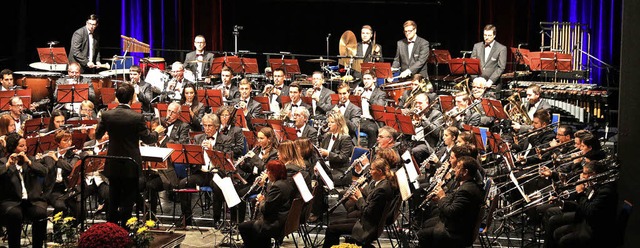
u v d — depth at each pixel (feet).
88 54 49.32
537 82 47.44
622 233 27.35
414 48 46.70
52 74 47.57
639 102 27.71
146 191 34.71
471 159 27.37
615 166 27.91
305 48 62.13
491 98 39.37
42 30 57.98
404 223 34.76
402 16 61.05
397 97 45.24
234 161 35.22
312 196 28.19
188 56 49.29
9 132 32.04
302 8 61.87
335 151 35.53
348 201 31.73
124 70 47.55
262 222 28.60
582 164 30.78
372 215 27.63
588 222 27.71
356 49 50.37
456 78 47.34
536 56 43.52
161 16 59.21
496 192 30.53
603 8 53.16
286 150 30.22
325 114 43.60
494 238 32.40
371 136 42.01
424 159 36.32
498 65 44.86
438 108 42.83
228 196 29.25
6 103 40.24
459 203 27.02
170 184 33.99
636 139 27.81
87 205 37.91
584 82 50.78
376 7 61.36
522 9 56.90
